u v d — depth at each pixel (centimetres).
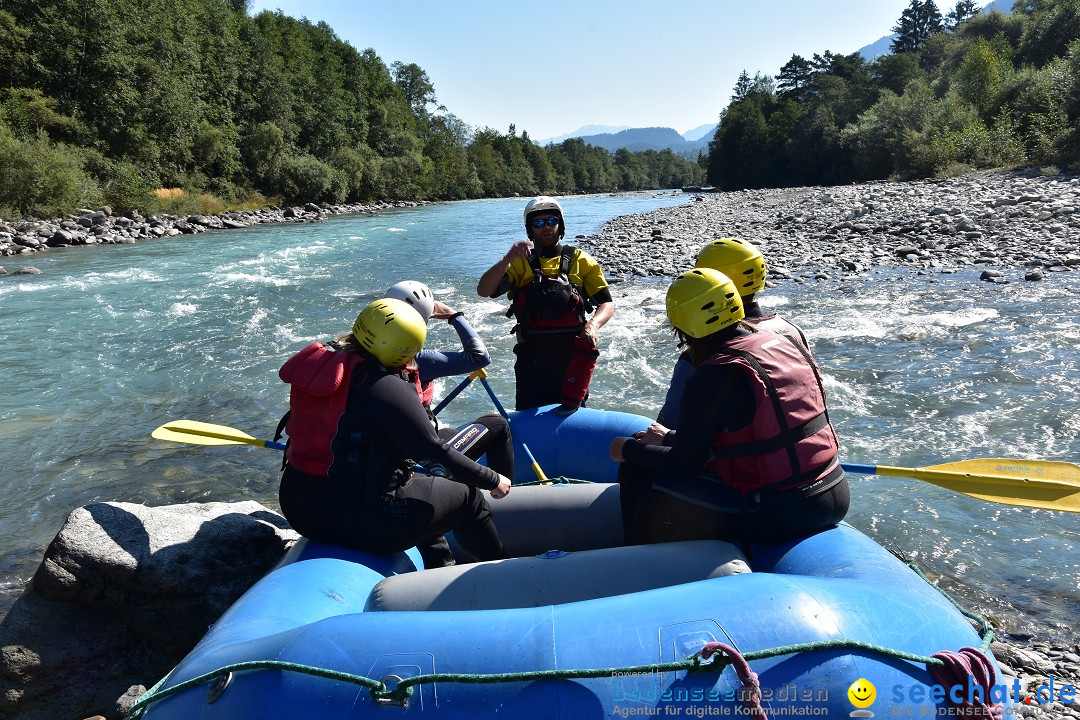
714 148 7950
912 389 645
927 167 3344
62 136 3225
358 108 6406
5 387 785
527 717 180
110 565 315
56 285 1438
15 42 3192
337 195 4856
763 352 252
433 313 374
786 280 1171
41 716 304
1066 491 284
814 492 253
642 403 662
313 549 272
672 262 1423
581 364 412
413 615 205
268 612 231
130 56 3597
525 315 423
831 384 667
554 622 197
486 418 362
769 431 250
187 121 3891
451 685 186
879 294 1027
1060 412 567
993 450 512
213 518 355
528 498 321
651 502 275
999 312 877
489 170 8694
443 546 304
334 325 1067
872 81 6712
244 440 355
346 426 263
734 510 261
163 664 319
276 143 4609
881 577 226
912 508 449
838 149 5578
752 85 9569
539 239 429
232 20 4997
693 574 240
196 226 2838
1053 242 1248
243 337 995
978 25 6072
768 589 204
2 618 367
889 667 192
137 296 1315
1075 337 754
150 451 604
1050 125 2816
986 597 357
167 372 829
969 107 3703
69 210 2625
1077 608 345
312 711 186
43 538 463
